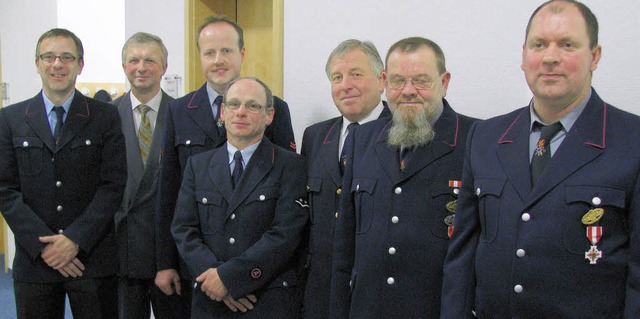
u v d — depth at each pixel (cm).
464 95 209
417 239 159
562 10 127
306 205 200
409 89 162
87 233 217
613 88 174
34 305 218
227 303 190
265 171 200
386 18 233
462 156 162
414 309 158
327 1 258
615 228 122
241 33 234
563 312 124
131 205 255
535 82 131
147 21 375
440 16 214
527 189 131
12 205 214
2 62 553
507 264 131
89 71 493
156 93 272
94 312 224
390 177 165
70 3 475
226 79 226
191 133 224
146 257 251
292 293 197
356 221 172
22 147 218
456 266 146
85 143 224
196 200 204
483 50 202
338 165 194
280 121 230
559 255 125
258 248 190
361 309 165
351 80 194
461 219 147
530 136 139
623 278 122
